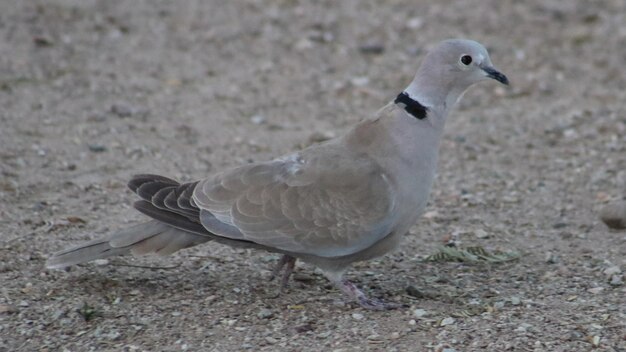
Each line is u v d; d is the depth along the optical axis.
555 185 13.66
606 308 9.62
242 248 10.21
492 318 9.41
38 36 17.94
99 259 9.95
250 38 18.88
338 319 9.41
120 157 13.90
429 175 9.64
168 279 10.25
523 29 19.89
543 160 14.58
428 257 11.05
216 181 9.54
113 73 16.92
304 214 9.37
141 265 10.56
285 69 17.72
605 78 17.86
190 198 9.46
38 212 11.93
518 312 9.54
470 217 12.55
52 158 13.62
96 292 9.86
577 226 12.23
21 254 10.68
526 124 15.96
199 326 9.24
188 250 11.08
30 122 14.74
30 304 9.58
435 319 9.38
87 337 9.05
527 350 8.78
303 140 14.95
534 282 10.37
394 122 9.58
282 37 19.02
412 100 9.62
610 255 11.14
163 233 9.58
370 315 9.48
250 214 9.37
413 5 20.91
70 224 11.59
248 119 15.68
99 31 18.55
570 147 15.05
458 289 10.16
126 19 19.23
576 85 17.59
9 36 17.84
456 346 8.85
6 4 19.23
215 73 17.34
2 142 13.92
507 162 14.52
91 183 12.94
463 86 9.77
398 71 17.88
